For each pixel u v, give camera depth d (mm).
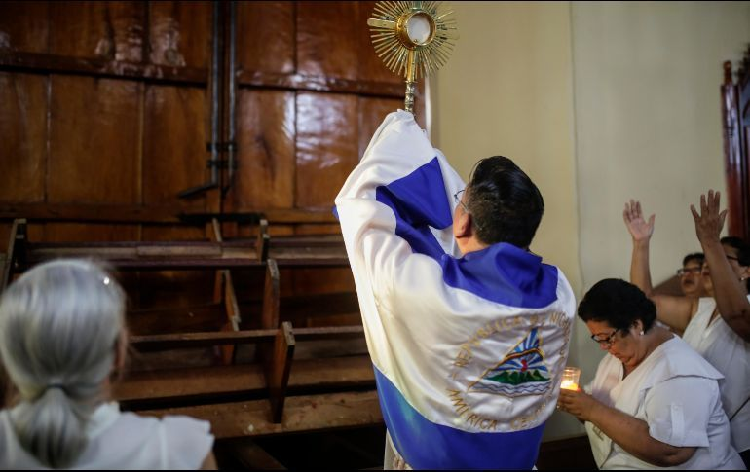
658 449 2066
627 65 4375
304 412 2561
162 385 2451
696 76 4438
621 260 4277
